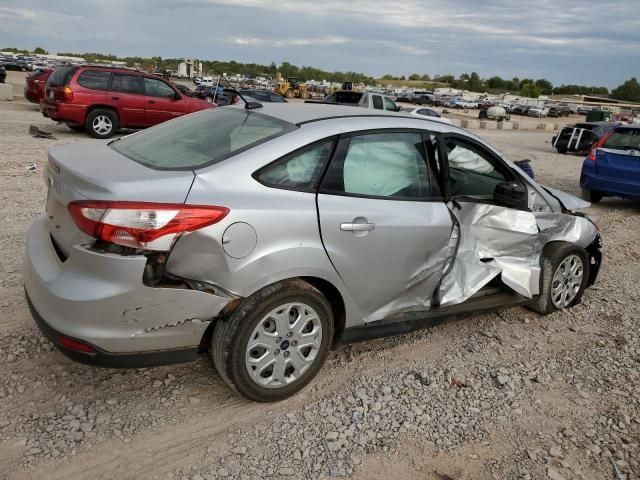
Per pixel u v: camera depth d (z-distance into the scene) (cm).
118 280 270
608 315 501
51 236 321
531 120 6031
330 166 331
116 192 271
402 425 321
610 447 316
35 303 295
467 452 303
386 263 352
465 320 471
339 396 343
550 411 347
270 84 5681
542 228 465
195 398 329
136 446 287
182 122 396
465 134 414
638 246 757
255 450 291
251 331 302
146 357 288
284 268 305
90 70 1340
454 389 362
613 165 986
